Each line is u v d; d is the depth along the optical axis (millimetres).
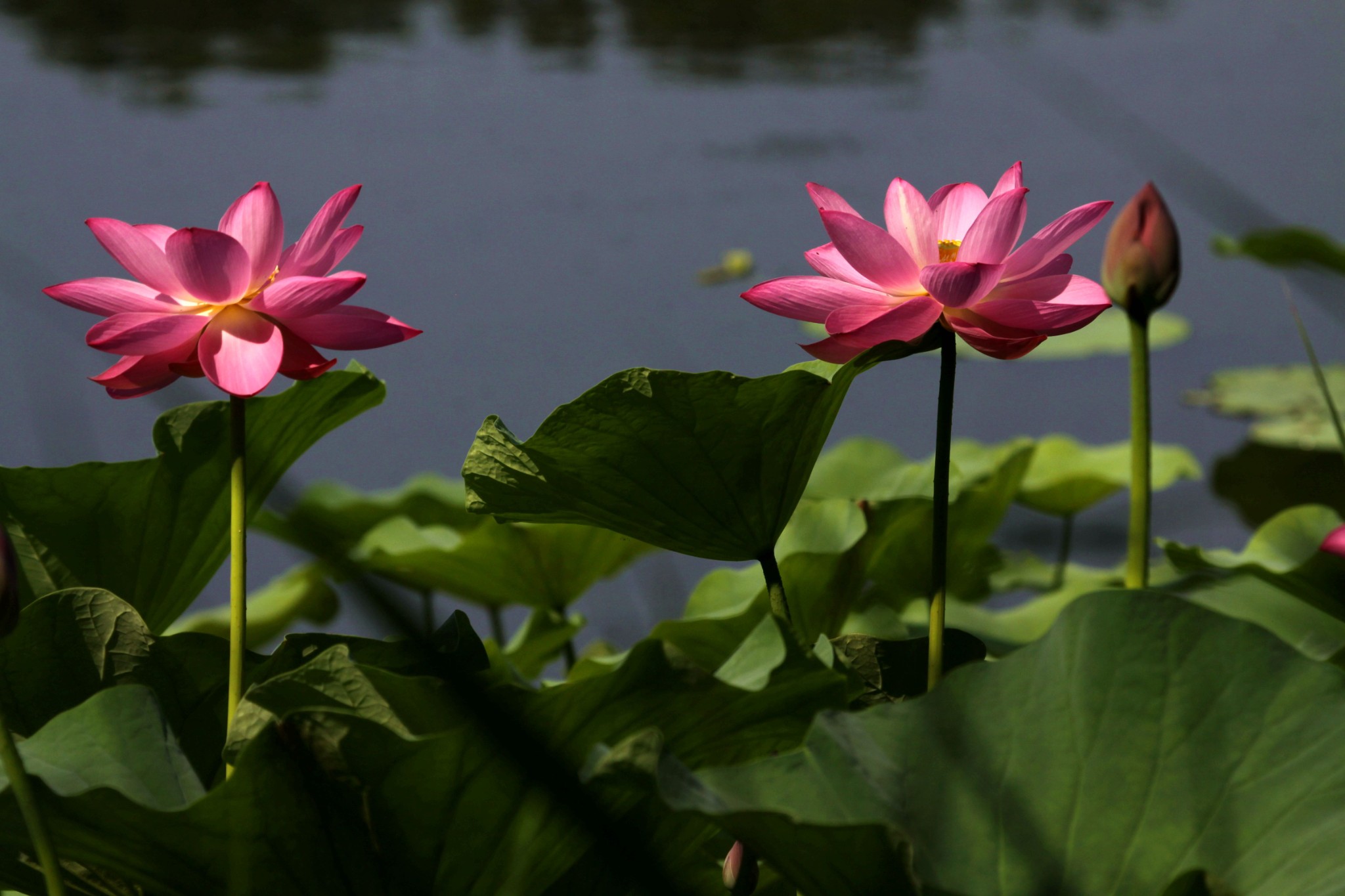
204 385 8234
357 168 19719
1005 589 7719
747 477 5785
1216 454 12109
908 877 5582
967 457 8125
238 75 25859
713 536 5816
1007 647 6262
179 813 5602
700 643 6156
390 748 5605
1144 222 5988
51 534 5895
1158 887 5590
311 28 30438
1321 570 6031
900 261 5691
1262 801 5609
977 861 5605
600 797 5637
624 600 6184
